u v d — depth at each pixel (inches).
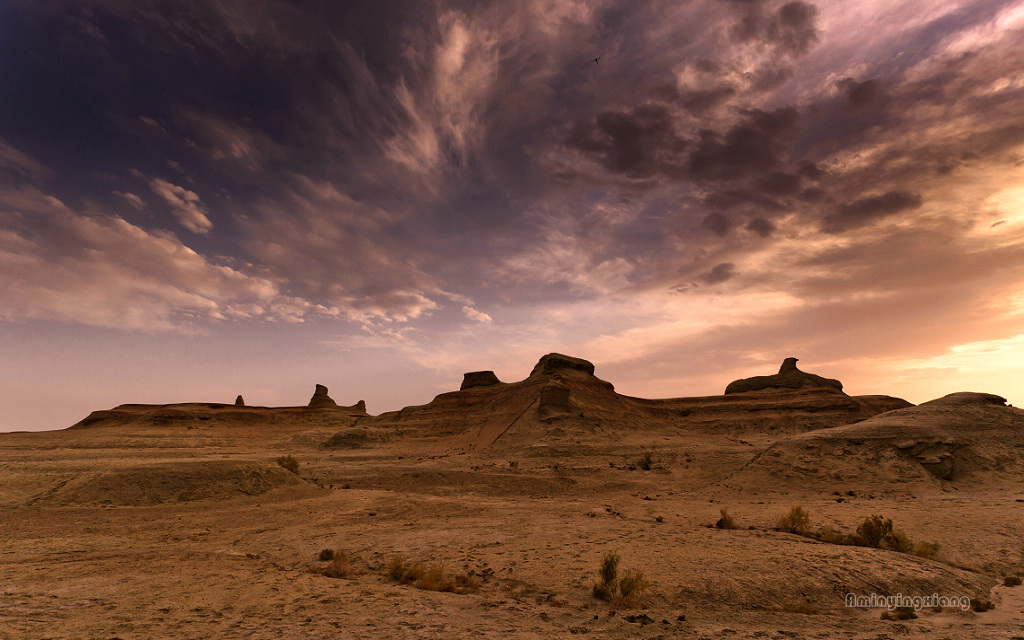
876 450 1942.7
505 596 648.4
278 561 874.1
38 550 936.3
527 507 1481.3
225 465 1728.6
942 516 1184.8
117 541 1040.2
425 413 5064.0
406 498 1668.3
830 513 1295.5
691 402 5305.1
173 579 658.8
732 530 1071.0
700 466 2704.2
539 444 3481.8
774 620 585.6
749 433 4505.4
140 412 5836.6
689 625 555.2
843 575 715.4
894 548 922.7
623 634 518.0
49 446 4146.2
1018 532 1027.9
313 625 497.7
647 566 733.3
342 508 1464.1
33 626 461.1
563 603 621.6
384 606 573.3
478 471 2645.2
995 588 756.0
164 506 1427.2
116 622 479.8
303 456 3622.0
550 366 5029.5
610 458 3088.1
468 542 938.1
